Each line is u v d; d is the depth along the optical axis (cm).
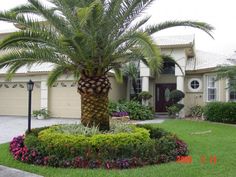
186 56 2477
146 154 870
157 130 1127
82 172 781
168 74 2575
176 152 929
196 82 2442
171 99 2358
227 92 2273
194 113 2342
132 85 2581
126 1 993
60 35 990
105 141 870
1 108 2433
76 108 2230
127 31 1020
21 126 1775
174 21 1021
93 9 882
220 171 787
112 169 814
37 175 774
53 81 1280
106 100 1061
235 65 2008
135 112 2128
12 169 829
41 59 1004
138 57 1038
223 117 2014
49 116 2266
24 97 2369
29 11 1040
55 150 870
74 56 1004
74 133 978
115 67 1105
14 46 959
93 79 1041
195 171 784
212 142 1210
